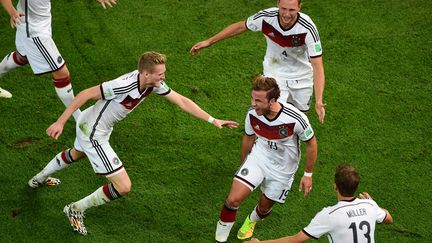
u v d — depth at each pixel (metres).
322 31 27.95
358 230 15.91
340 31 27.97
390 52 27.12
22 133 23.25
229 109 24.69
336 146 23.30
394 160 22.89
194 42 27.34
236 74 26.06
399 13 28.92
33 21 21.58
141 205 21.16
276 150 18.33
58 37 27.31
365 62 26.67
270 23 20.05
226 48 27.12
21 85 25.14
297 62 20.88
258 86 16.95
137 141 23.28
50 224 20.38
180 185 21.88
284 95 21.11
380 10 29.02
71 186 21.66
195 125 24.00
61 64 22.23
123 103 18.20
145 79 17.61
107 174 18.94
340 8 29.03
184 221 20.77
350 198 16.17
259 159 18.77
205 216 20.98
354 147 23.30
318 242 20.19
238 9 29.02
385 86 25.69
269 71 21.41
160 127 23.86
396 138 23.67
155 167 22.39
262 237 20.47
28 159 22.36
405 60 26.81
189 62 26.47
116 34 27.55
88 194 21.44
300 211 21.17
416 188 21.97
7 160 22.27
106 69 26.08
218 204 21.38
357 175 15.91
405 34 27.94
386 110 24.72
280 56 20.86
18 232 20.06
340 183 15.95
